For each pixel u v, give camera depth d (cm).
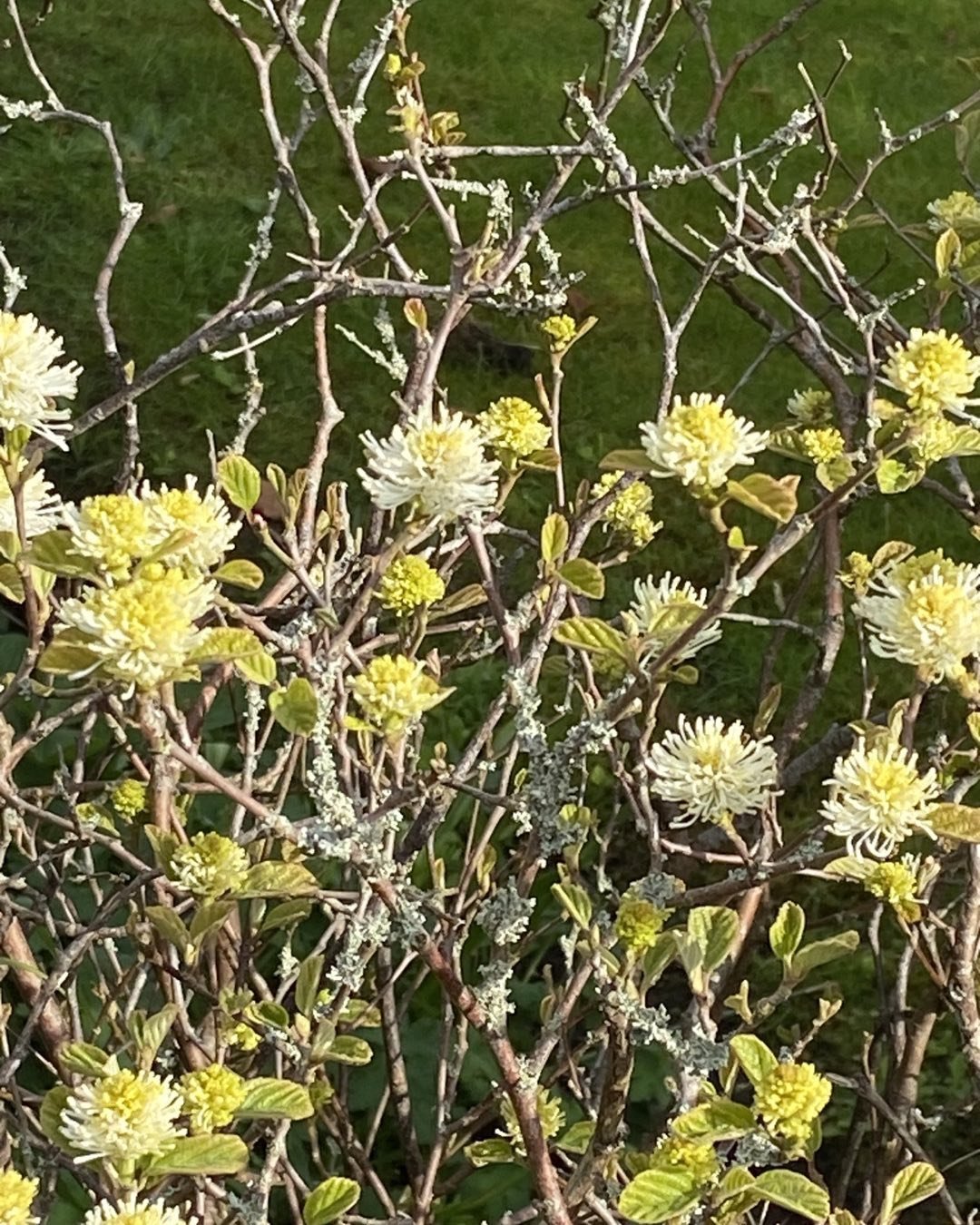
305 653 110
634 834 168
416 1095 140
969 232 135
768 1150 103
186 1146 101
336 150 327
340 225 300
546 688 178
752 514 230
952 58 380
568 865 114
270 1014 111
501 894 108
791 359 269
